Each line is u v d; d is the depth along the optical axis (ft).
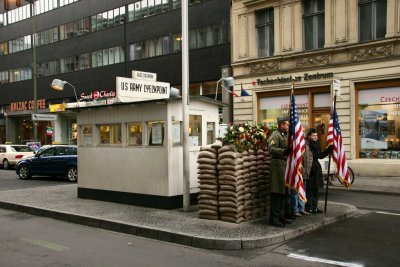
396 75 51.67
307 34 60.95
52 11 135.64
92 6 122.72
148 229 24.31
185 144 28.94
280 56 62.28
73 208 31.58
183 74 29.01
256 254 20.20
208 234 22.50
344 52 56.49
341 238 22.70
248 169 25.77
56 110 125.18
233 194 24.90
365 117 55.57
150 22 106.63
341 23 56.54
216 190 26.07
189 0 97.25
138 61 109.70
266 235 22.00
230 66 71.97
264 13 65.67
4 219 30.60
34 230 26.66
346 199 37.11
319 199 36.99
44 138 141.18
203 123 33.32
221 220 25.90
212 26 92.84
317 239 22.56
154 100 30.17
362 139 55.93
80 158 36.78
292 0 61.46
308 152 27.43
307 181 27.94
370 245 21.25
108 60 118.52
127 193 32.86
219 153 25.58
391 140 53.47
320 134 59.31
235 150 25.07
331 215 27.48
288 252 20.33
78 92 128.16
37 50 141.59
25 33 146.92
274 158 24.26
